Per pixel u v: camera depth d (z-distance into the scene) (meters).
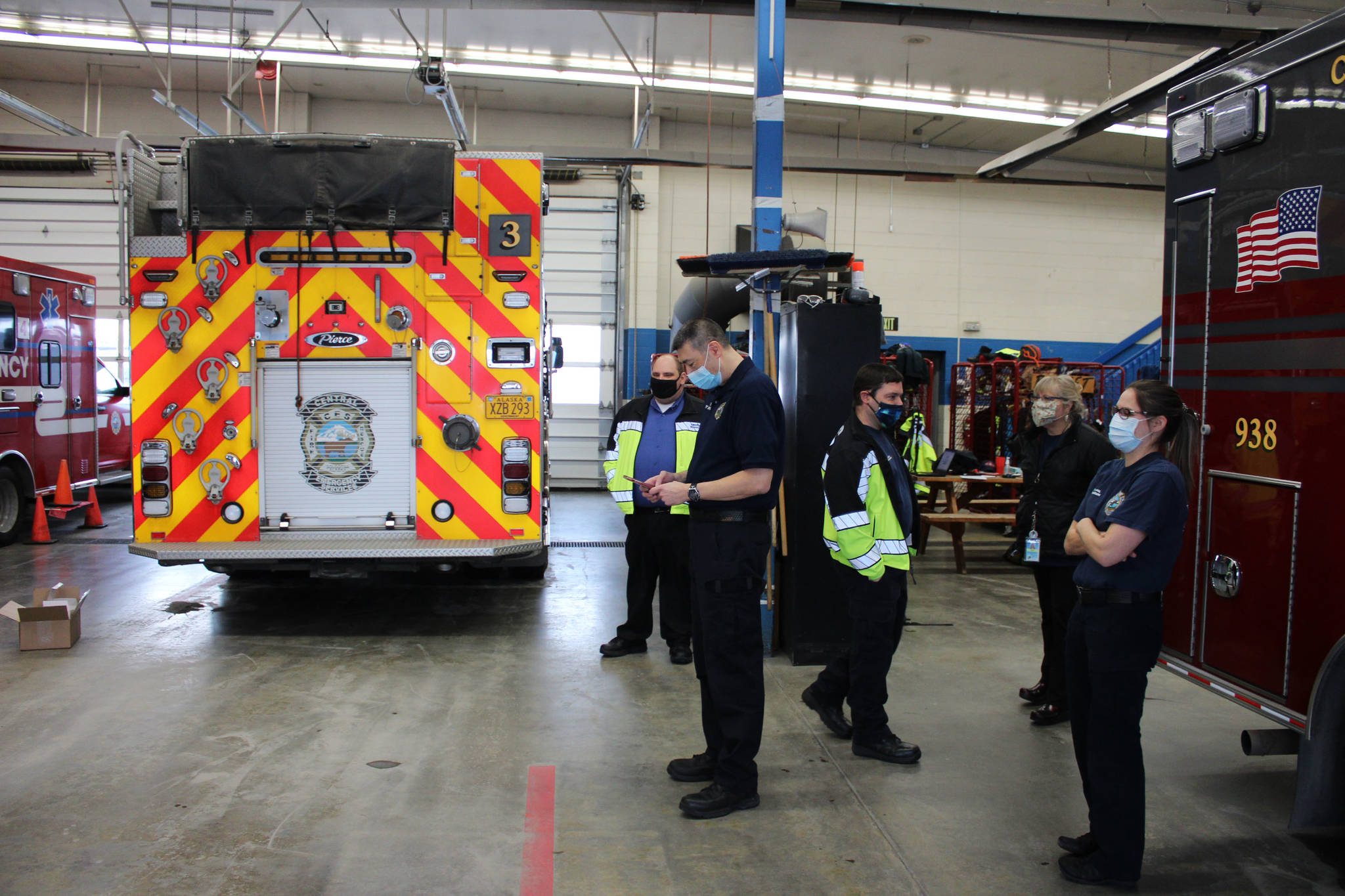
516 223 5.31
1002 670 5.03
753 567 3.12
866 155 14.55
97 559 7.95
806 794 3.34
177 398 5.24
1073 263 15.08
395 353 5.30
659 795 3.32
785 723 4.11
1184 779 3.57
